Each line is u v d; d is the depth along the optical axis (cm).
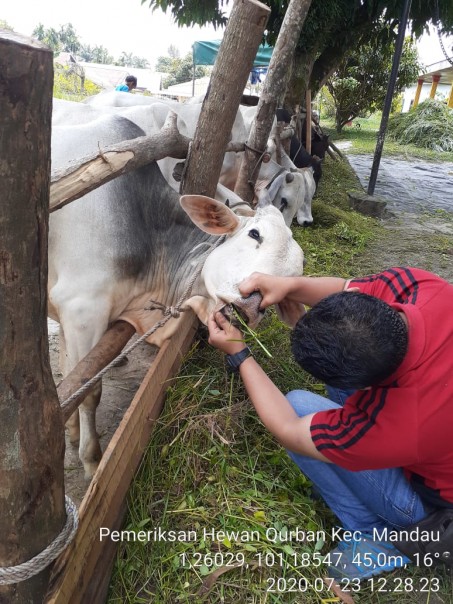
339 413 164
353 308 146
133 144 207
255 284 207
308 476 200
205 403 230
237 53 249
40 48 95
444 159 1698
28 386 114
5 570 123
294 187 530
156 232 252
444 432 151
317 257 553
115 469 168
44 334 116
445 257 634
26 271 106
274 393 182
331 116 2842
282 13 923
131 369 353
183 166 279
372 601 186
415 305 167
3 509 119
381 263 590
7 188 99
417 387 150
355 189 992
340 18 905
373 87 2116
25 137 97
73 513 139
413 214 875
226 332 194
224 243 234
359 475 185
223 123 257
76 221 228
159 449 209
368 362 141
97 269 232
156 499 197
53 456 125
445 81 2908
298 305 226
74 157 241
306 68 884
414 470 179
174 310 230
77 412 273
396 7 1009
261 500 198
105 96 437
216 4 1027
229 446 211
